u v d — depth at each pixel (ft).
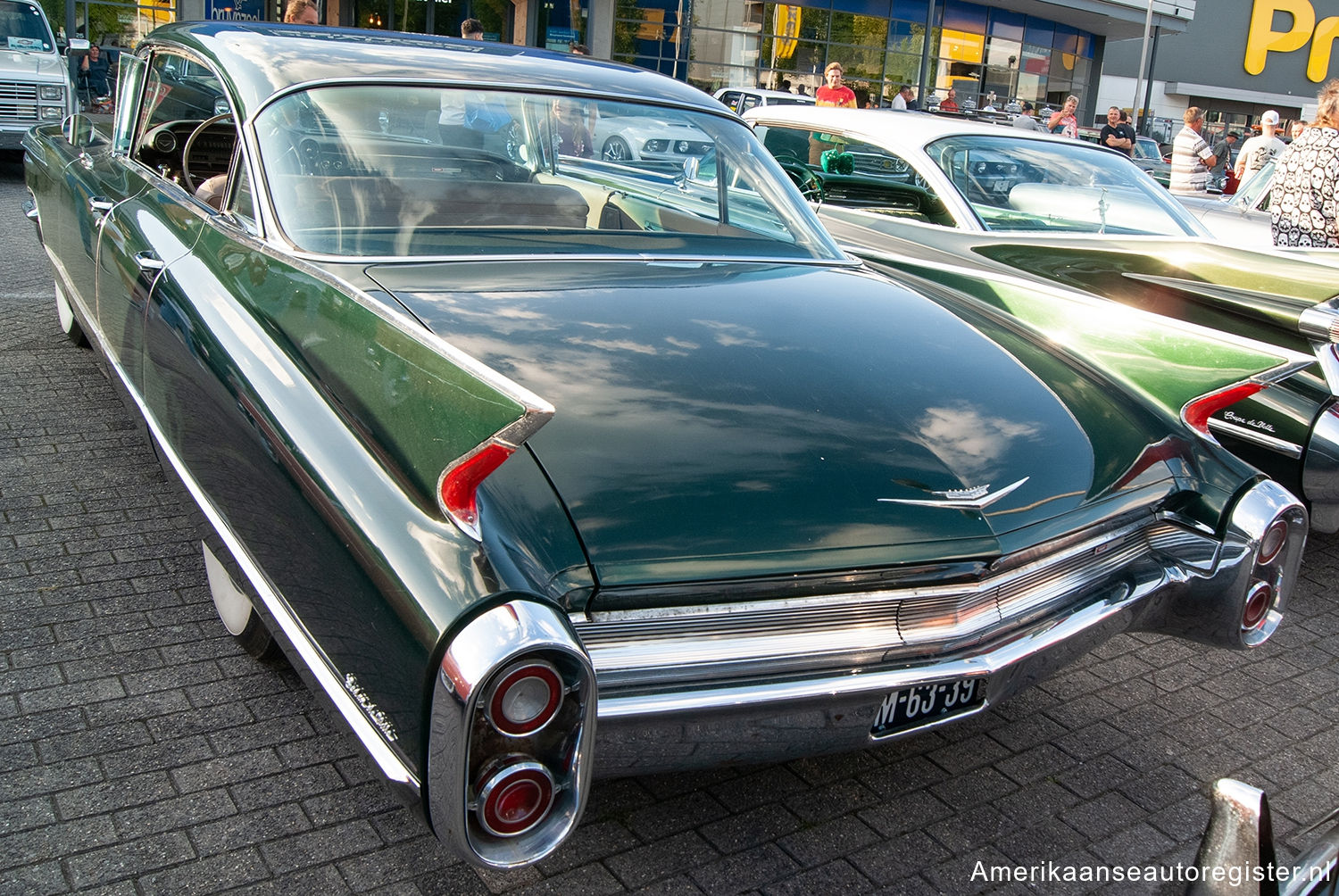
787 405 7.17
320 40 10.45
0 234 26.53
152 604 10.27
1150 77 93.09
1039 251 14.61
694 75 75.31
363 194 8.96
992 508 6.92
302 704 8.89
